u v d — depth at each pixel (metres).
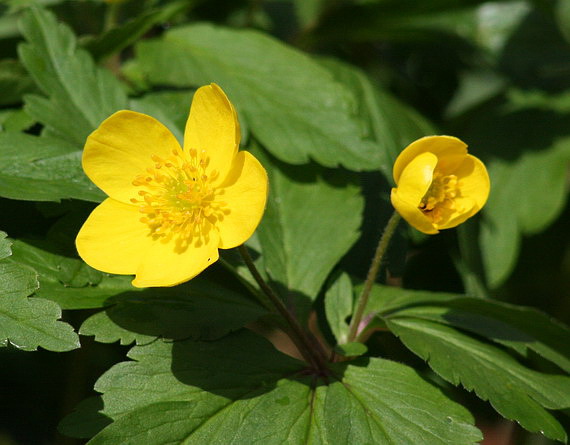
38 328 0.25
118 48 0.29
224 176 0.25
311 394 0.26
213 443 0.25
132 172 0.26
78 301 0.26
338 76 0.30
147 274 0.25
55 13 0.30
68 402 0.30
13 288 0.25
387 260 0.29
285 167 0.28
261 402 0.25
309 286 0.27
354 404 0.26
